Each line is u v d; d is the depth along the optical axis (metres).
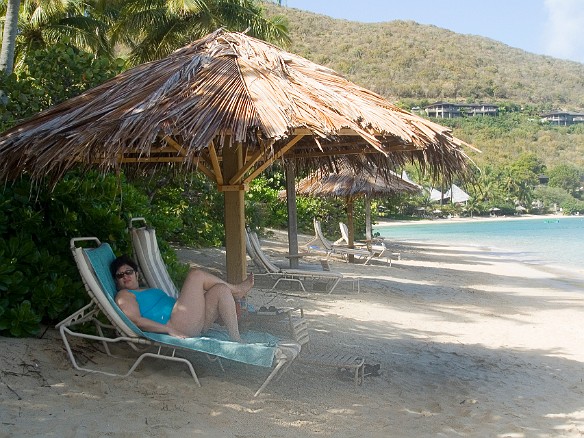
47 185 5.88
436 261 22.45
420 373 6.28
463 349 7.55
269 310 6.09
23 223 5.94
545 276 18.66
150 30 25.17
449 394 5.68
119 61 8.34
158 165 7.82
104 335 5.77
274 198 24.38
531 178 103.62
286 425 4.44
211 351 4.81
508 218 89.12
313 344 6.93
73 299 5.83
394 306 10.30
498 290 14.48
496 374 6.48
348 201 18.30
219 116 4.91
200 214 16.08
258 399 4.86
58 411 4.19
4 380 4.52
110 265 5.37
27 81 7.48
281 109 5.04
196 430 4.15
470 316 10.07
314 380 5.58
